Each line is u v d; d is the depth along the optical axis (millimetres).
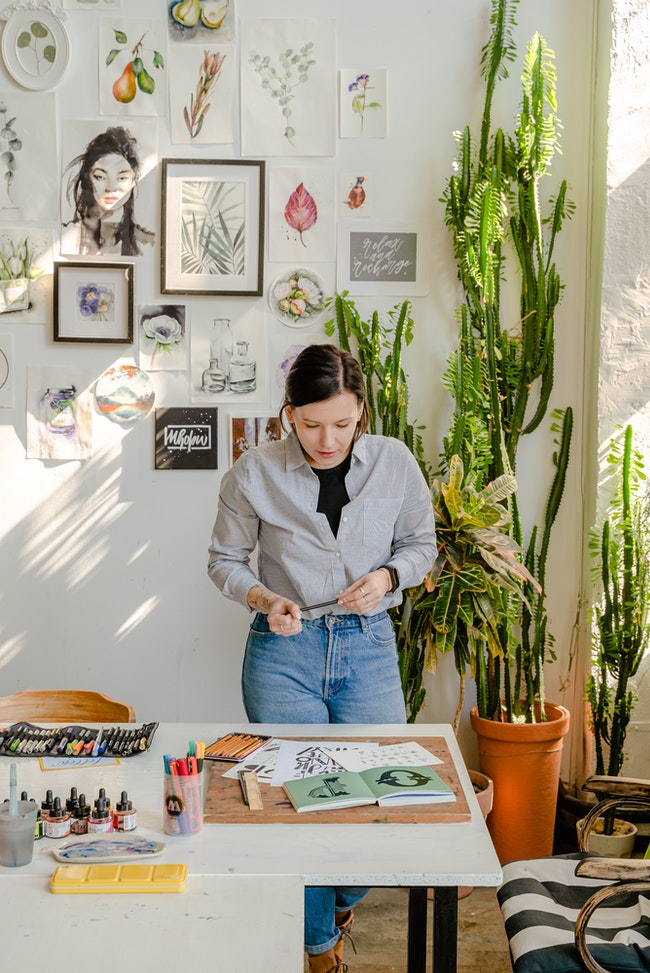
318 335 3480
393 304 3484
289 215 3443
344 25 3420
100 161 3420
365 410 2402
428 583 3068
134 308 3447
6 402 3463
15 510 3500
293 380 2252
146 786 1982
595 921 2020
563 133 3467
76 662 3541
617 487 3395
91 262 3432
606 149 3328
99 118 3420
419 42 3430
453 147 3451
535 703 3391
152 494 3504
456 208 3350
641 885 1801
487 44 3391
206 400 3480
